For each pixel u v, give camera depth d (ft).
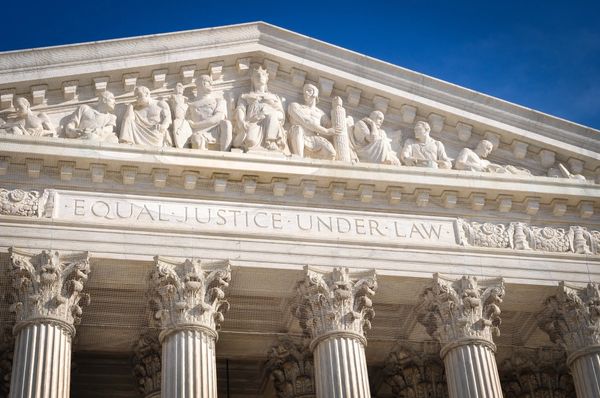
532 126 151.74
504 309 147.13
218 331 133.08
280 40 147.84
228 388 155.33
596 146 152.76
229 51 145.89
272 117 143.13
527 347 153.48
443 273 139.64
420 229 142.31
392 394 152.25
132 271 132.67
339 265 136.87
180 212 135.64
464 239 142.92
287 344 145.38
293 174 139.13
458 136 151.23
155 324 133.59
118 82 142.51
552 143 151.64
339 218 140.46
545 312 145.69
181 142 140.05
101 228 132.05
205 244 134.10
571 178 149.79
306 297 135.23
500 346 153.07
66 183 134.31
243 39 146.82
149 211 134.82
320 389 130.72
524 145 151.84
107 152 134.72
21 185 133.18
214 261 133.39
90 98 141.28
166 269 131.03
